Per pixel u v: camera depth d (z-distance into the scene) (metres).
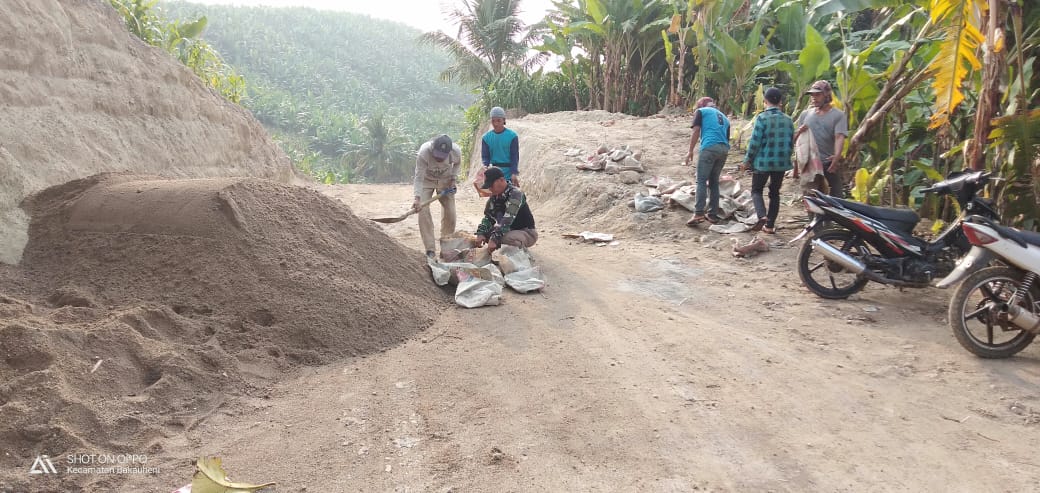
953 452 3.10
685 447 3.12
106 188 5.21
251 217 4.84
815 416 3.46
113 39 8.26
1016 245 4.16
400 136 65.75
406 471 2.86
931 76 7.02
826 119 7.22
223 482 2.46
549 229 8.88
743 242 7.43
